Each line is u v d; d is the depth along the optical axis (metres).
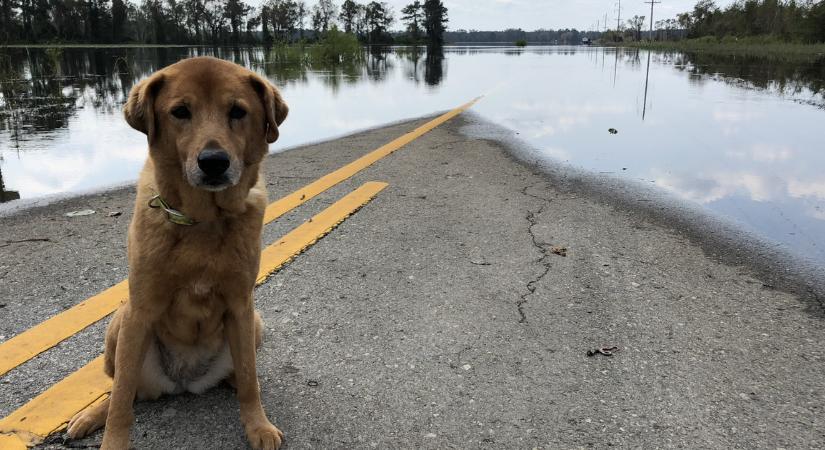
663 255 1.55
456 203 1.99
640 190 2.19
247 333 0.87
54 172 2.40
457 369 1.03
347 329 1.16
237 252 0.84
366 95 5.51
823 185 2.28
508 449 0.83
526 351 1.09
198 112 0.84
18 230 1.62
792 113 4.18
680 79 7.33
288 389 0.97
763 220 1.85
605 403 0.94
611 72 9.02
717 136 3.32
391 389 0.97
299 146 2.95
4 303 1.21
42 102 4.50
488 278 1.40
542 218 1.85
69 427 0.84
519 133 3.40
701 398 0.95
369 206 1.94
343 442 0.85
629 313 1.23
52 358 1.03
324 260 1.49
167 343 0.89
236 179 0.81
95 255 1.47
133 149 2.87
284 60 11.24
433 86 6.59
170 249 0.80
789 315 1.23
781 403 0.94
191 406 0.93
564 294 1.32
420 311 1.24
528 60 14.39
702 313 1.23
